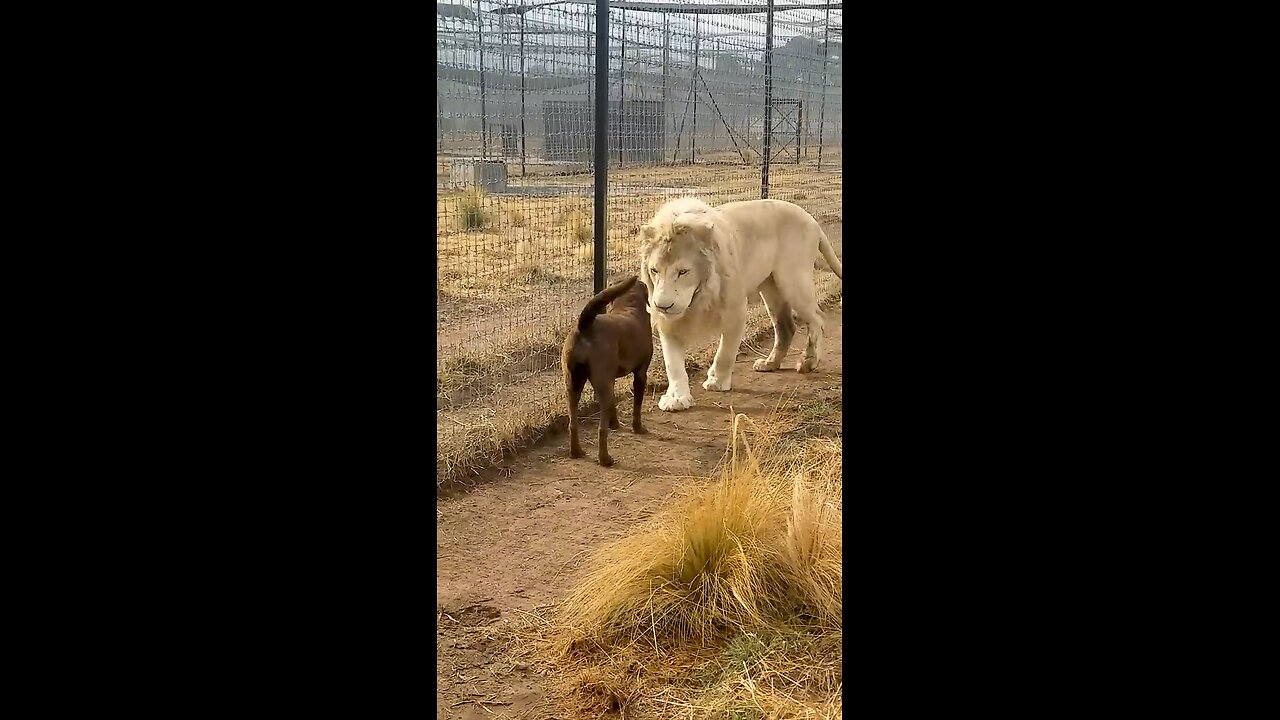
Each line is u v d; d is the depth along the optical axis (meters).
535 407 6.81
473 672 3.69
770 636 3.73
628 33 11.66
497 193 11.12
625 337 6.14
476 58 7.14
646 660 3.72
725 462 5.77
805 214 8.06
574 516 5.25
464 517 5.25
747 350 9.23
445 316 9.25
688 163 12.96
